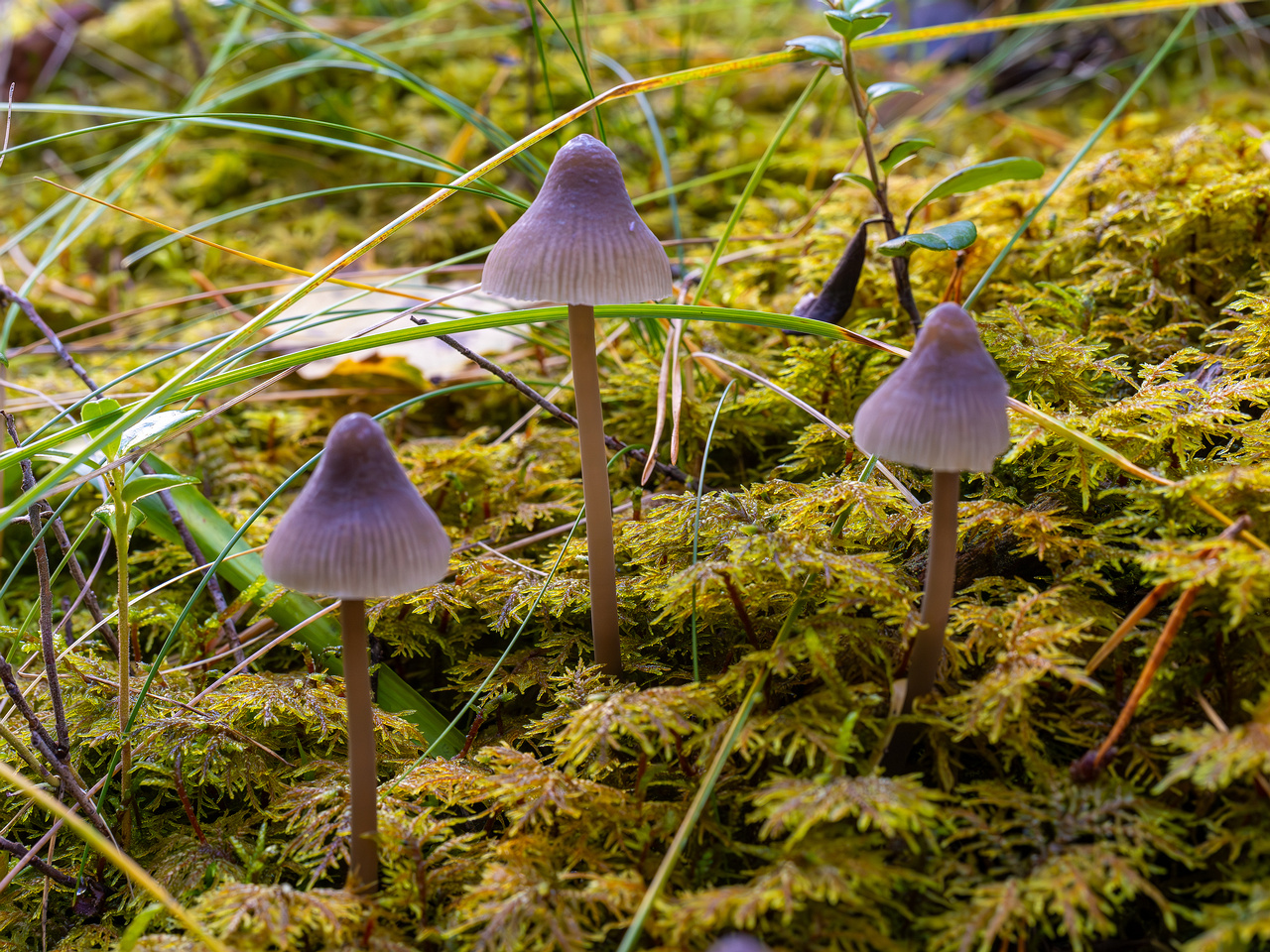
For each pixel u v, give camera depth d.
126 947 0.22
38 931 0.24
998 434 0.22
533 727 0.25
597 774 0.24
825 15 0.27
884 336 0.31
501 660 0.26
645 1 0.61
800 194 0.40
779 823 0.22
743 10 0.65
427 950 0.23
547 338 0.35
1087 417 0.27
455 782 0.24
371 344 0.26
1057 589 0.24
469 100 0.52
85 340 0.40
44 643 0.24
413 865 0.23
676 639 0.26
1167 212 0.31
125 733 0.24
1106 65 0.56
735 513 0.26
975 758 0.24
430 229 0.44
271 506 0.31
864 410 0.22
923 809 0.22
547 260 0.23
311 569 0.22
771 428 0.30
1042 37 0.58
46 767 0.25
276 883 0.24
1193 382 0.26
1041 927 0.22
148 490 0.23
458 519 0.30
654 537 0.26
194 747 0.25
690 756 0.24
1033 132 0.48
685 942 0.22
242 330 0.26
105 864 0.24
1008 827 0.23
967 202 0.35
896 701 0.24
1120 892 0.23
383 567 0.22
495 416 0.35
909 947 0.22
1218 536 0.24
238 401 0.27
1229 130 0.37
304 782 0.25
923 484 0.27
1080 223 0.32
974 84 0.56
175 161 0.52
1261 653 0.23
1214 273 0.31
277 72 0.41
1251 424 0.26
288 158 0.51
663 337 0.32
